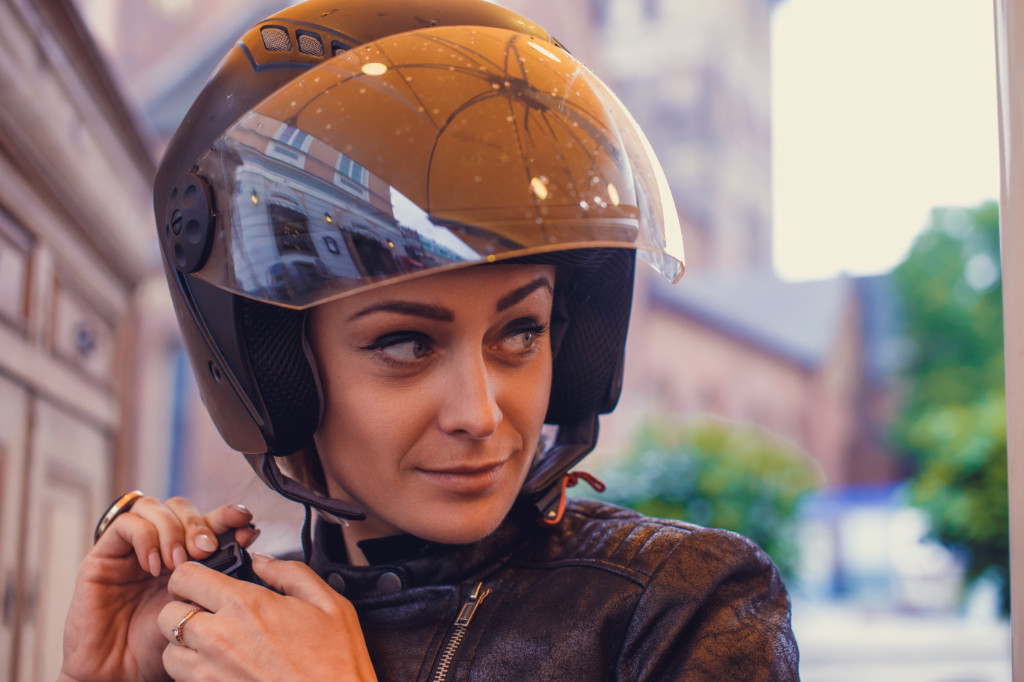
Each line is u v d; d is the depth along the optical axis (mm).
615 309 689
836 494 14102
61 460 1356
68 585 1390
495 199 529
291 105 585
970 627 7160
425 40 602
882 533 12648
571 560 636
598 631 586
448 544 639
